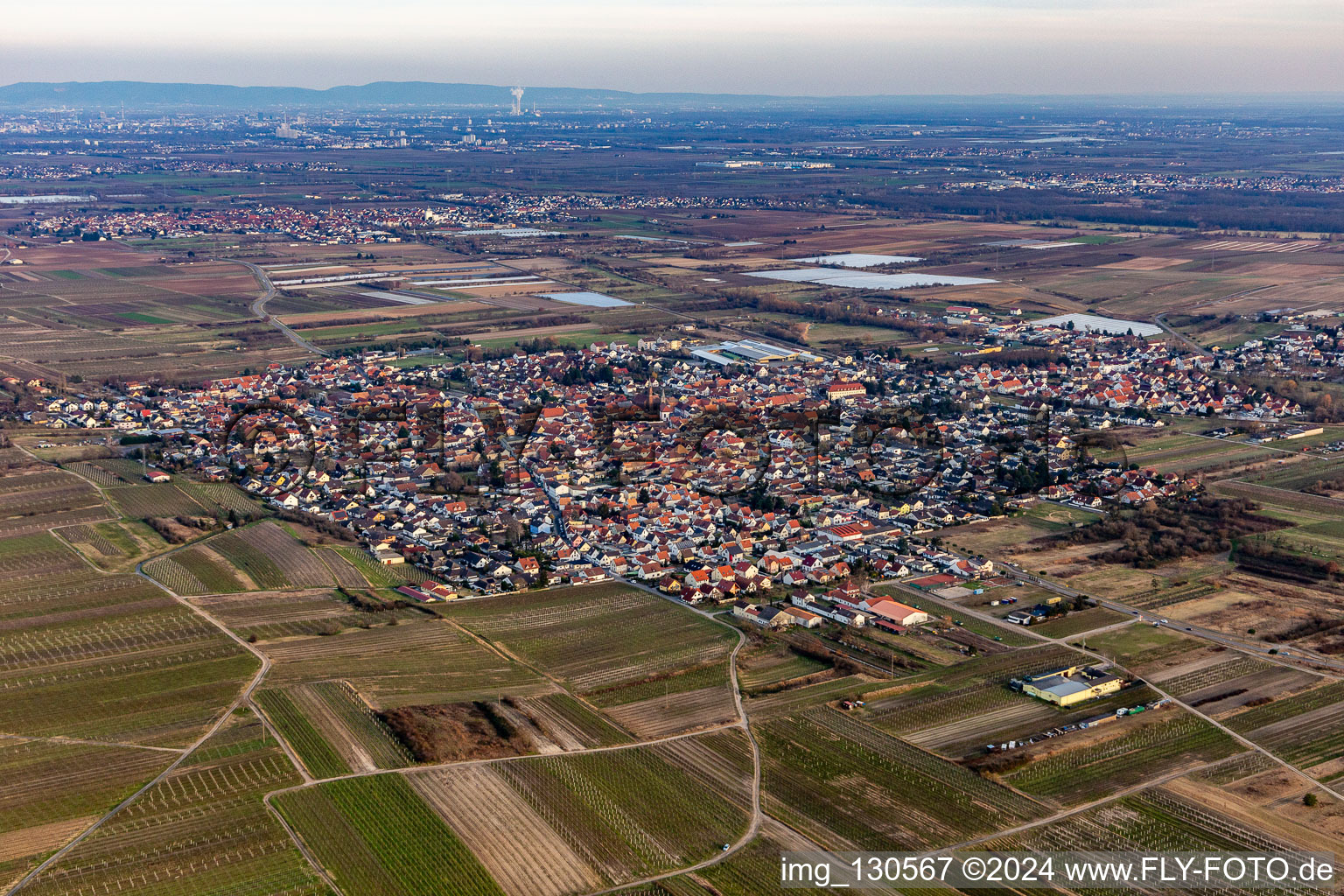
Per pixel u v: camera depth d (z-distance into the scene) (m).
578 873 171.25
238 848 176.38
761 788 194.50
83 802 188.88
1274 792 192.88
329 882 168.62
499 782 195.12
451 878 169.88
